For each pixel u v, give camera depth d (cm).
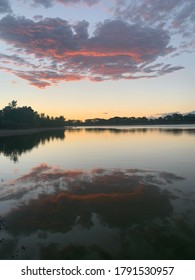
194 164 2472
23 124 13100
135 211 1275
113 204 1380
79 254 907
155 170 2231
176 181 1828
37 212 1279
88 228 1102
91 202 1414
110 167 2420
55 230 1087
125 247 948
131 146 4206
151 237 1014
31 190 1658
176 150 3547
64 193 1584
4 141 6234
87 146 4459
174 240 986
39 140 6356
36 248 945
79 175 2091
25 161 2941
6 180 1953
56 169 2383
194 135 6544
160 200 1423
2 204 1398
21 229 1096
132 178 1948
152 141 5003
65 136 7800
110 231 1071
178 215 1207
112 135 7469
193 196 1479
